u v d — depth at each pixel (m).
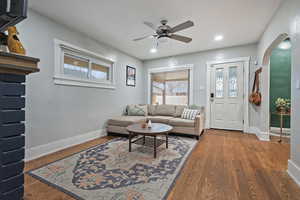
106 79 4.09
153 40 3.67
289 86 3.99
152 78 5.59
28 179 1.74
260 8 2.36
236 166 2.08
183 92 5.70
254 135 3.79
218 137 3.61
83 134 3.25
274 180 1.74
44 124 2.54
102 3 2.24
